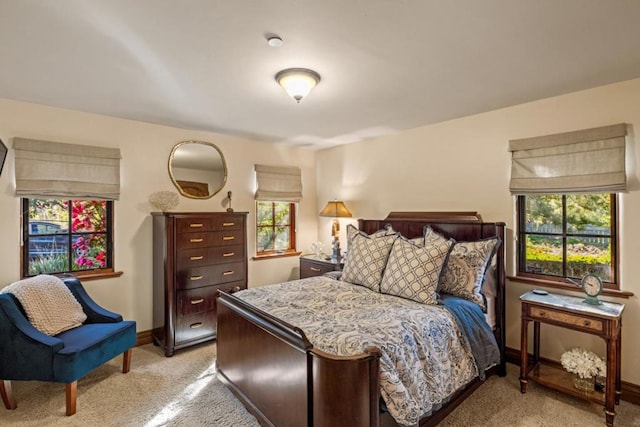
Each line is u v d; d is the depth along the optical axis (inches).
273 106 116.9
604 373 91.0
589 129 100.2
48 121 116.8
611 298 97.0
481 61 82.0
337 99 109.7
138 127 136.9
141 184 137.6
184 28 66.7
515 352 116.5
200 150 154.6
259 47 74.6
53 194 116.5
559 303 93.6
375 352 61.0
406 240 107.9
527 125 113.7
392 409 62.0
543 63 83.4
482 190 125.4
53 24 65.1
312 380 65.3
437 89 100.9
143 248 138.2
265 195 173.9
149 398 96.0
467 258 103.3
